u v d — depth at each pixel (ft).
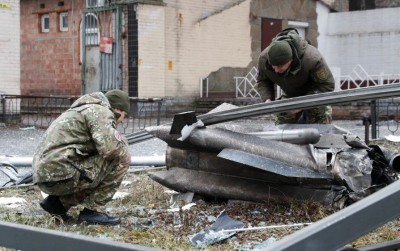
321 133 17.79
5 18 58.65
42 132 51.03
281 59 19.03
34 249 6.91
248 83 76.02
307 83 20.67
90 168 15.39
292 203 17.06
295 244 5.40
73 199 16.01
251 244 13.92
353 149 17.13
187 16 71.20
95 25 70.33
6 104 58.39
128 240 14.23
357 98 15.80
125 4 67.41
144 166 28.81
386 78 76.59
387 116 55.67
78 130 15.35
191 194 18.84
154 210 18.13
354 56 80.18
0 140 44.14
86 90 71.67
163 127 18.80
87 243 6.49
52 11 75.46
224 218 16.01
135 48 67.26
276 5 79.05
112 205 19.01
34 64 78.18
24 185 23.52
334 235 5.47
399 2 84.28
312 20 81.87
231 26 75.25
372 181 17.12
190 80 71.92
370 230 5.52
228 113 17.56
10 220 16.38
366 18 79.05
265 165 16.29
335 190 16.74
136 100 54.24
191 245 13.87
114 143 15.26
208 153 18.47
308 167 16.49
